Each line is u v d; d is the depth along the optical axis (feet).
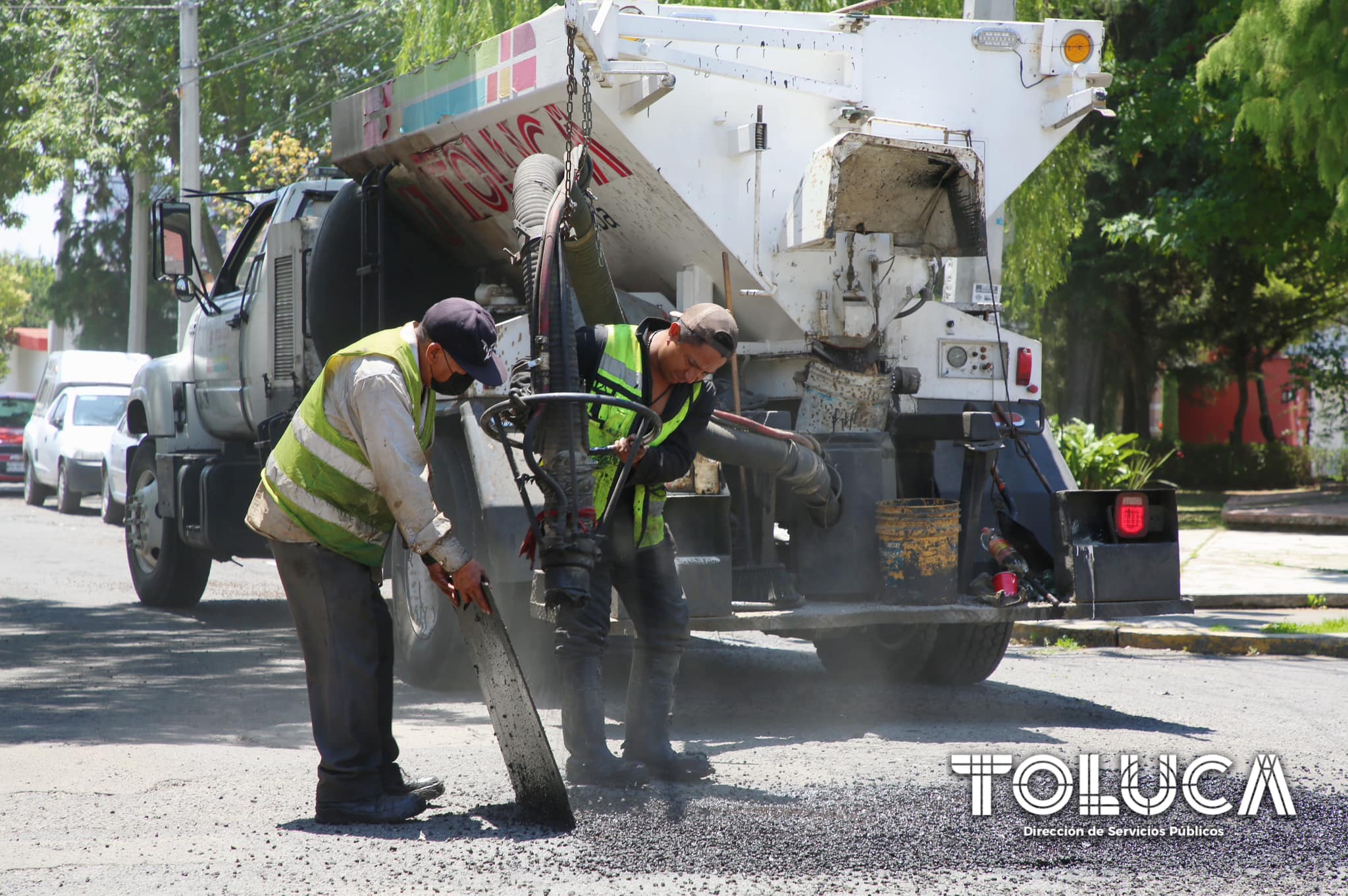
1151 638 117.70
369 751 52.16
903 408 85.71
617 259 89.81
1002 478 84.53
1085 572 77.05
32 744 66.54
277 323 110.63
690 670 99.19
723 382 84.23
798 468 73.15
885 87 86.53
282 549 51.88
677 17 82.23
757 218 81.76
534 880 44.60
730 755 65.62
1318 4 178.09
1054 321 325.62
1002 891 44.11
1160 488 79.20
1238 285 344.28
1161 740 70.64
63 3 369.91
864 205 84.23
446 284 103.14
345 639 51.85
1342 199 185.98
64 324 475.31
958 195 82.79
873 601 77.30
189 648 104.17
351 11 349.61
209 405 123.75
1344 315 390.21
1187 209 245.65
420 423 52.31
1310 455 391.24
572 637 58.70
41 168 354.95
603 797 55.77
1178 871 46.55
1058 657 109.60
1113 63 237.25
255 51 353.51
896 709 81.46
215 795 56.08
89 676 90.48
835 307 82.07
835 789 57.36
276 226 111.34
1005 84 89.45
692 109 80.53
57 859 46.47
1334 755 67.05
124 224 459.73
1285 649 113.50
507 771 59.26
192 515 116.98
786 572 76.43
